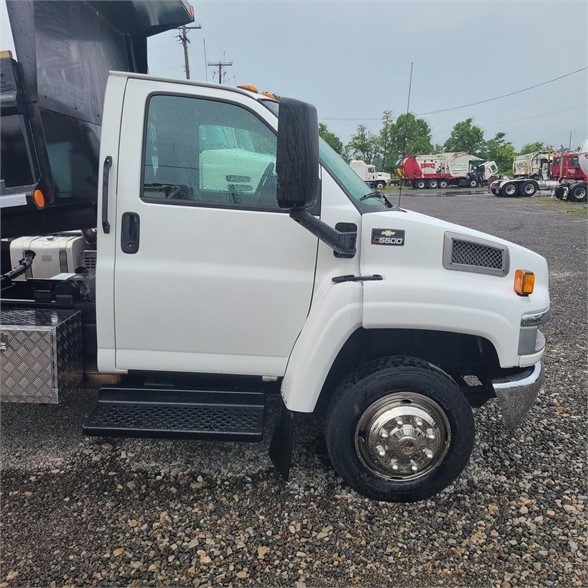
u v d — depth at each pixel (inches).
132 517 104.2
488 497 112.6
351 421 104.0
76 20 122.9
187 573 91.0
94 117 133.0
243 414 109.0
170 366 110.6
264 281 106.2
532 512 108.0
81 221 133.2
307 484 115.7
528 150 2800.2
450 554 96.5
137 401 111.5
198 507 107.6
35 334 106.8
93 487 113.0
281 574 91.3
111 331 108.4
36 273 153.6
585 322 240.7
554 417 148.2
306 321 106.4
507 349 105.7
